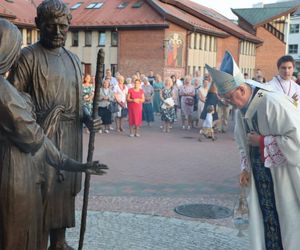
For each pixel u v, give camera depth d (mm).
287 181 3432
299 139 3291
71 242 4715
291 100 3471
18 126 2232
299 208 3441
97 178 7844
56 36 3193
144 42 33031
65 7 3205
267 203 3588
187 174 8422
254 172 3633
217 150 11359
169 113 14898
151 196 6758
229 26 44094
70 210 3498
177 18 32812
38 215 2494
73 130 3408
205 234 5113
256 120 3463
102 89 14102
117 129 14734
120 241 4840
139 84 13516
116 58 34094
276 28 50875
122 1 35406
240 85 3455
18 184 2324
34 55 3254
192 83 17406
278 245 3578
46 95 3252
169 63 33094
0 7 31047
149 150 11070
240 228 3832
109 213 5785
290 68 5461
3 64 2225
